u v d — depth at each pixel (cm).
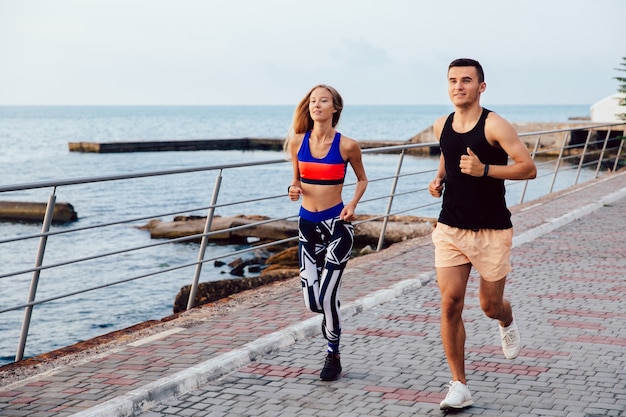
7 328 1187
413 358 545
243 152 6328
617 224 1198
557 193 1602
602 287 773
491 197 435
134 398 441
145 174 650
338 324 499
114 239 2147
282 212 2778
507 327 491
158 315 1263
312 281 501
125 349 554
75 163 5062
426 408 447
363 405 453
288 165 5031
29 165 4934
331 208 499
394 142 5466
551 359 540
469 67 426
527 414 436
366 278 803
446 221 446
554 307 693
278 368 524
